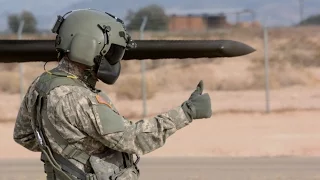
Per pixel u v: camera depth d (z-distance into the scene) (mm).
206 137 15922
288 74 32719
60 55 4199
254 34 47500
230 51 5652
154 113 21797
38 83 4137
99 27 4082
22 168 12188
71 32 4082
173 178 10883
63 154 4016
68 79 4043
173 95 28656
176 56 5680
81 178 4012
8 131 18031
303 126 17203
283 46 43750
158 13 47000
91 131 3943
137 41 5605
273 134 16062
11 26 22875
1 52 5801
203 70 33938
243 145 14633
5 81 33875
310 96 26219
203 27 57094
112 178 4035
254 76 32500
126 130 3951
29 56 5816
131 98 27062
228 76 32781
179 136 16141
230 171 11422
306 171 11234
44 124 4039
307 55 40188
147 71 36281
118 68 4266
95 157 4039
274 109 20766
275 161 12453
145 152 4027
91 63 4066
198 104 4066
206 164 12242
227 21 59750
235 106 22969
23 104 4391
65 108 3930
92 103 3943
